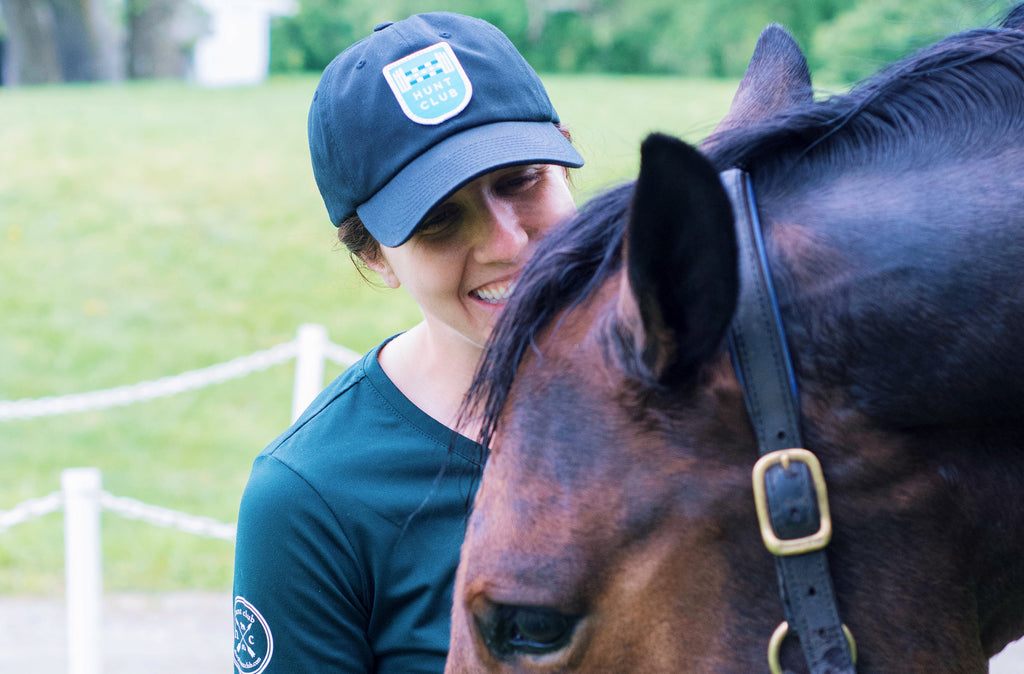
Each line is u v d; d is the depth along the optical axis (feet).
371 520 4.48
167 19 79.77
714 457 3.10
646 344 3.07
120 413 22.70
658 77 61.36
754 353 3.10
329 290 29.37
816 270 3.19
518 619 3.20
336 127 4.44
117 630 14.40
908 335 3.11
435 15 4.61
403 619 4.56
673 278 2.99
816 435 3.12
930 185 3.27
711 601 3.08
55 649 13.78
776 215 3.32
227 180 38.83
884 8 21.56
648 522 3.10
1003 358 3.09
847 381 3.14
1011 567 3.33
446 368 4.62
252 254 31.81
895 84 3.57
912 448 3.16
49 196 36.32
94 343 25.93
